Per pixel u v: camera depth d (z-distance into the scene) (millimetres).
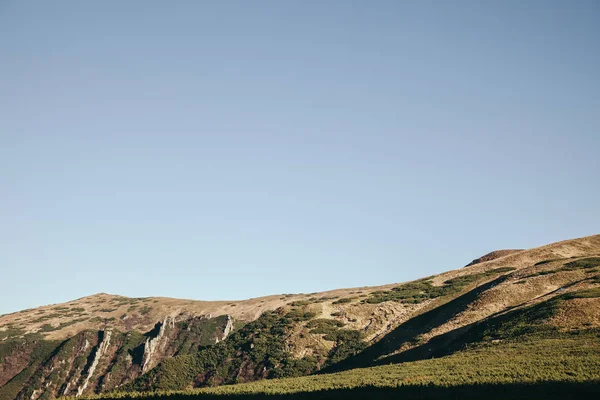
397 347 82500
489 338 64625
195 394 56062
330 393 49656
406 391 45250
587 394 36062
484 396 39312
